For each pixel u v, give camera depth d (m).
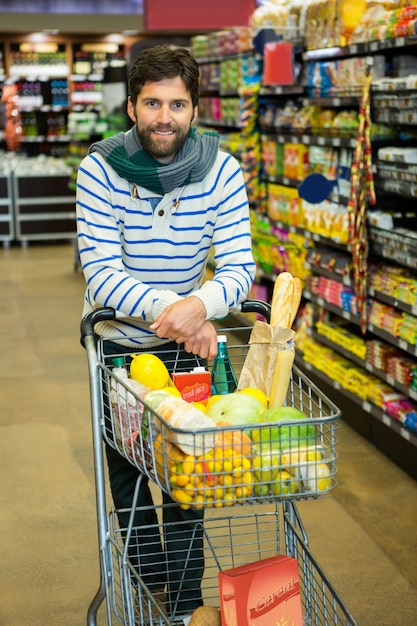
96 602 2.41
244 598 2.05
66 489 4.14
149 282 2.53
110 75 9.61
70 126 11.85
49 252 11.54
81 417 5.18
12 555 3.50
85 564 3.42
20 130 16.08
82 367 6.24
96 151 2.41
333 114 4.95
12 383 5.86
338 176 4.90
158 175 2.32
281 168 5.97
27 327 7.41
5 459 4.53
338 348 5.01
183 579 2.56
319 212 5.14
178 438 1.89
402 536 3.64
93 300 2.55
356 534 3.66
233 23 9.34
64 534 3.68
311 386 2.17
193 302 2.27
